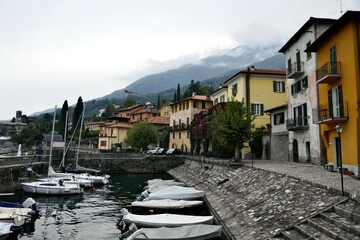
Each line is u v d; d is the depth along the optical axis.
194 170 41.09
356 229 9.19
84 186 34.69
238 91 46.91
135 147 65.44
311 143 28.80
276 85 46.31
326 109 22.70
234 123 32.19
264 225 13.48
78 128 93.81
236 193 21.61
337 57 21.45
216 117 35.09
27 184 30.25
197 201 22.33
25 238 16.59
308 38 29.09
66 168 44.78
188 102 67.94
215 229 14.00
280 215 13.62
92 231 17.97
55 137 66.75
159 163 53.56
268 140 40.53
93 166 51.38
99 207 25.08
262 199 17.14
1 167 29.14
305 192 14.62
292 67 32.03
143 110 101.00
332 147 22.58
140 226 16.11
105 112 142.50
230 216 17.33
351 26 19.56
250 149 43.16
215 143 46.06
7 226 16.00
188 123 67.00
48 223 19.83
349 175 18.84
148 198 23.58
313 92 28.25
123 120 98.56
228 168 30.45
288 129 31.92
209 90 125.50
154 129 68.69
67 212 23.20
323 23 28.03
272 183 18.91
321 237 9.84
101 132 98.62
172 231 13.58
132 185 38.00
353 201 11.34
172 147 73.50
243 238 13.18
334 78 21.47
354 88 19.25
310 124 28.98
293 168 24.14
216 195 24.30
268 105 45.56
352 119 19.52
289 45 33.62
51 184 30.97
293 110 33.19
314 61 27.97
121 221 18.12
